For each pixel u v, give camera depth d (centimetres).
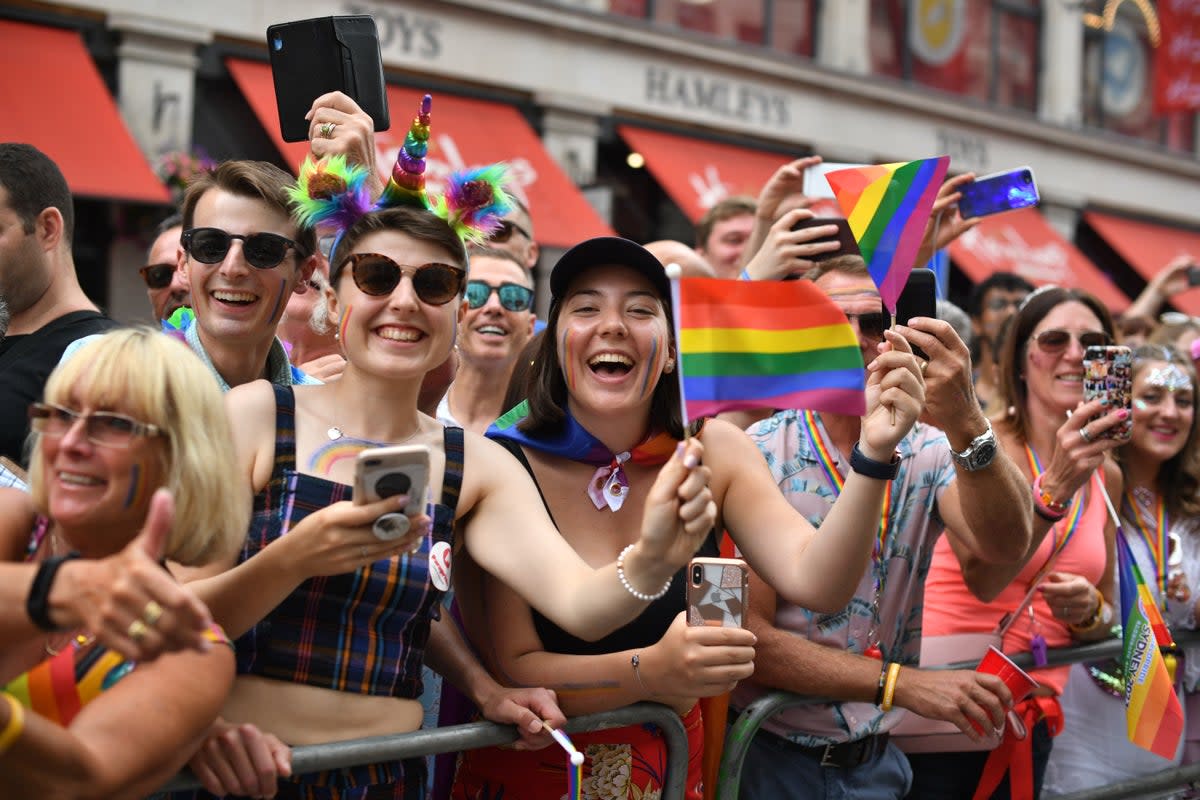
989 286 607
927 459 282
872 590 273
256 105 942
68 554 178
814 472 276
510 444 246
